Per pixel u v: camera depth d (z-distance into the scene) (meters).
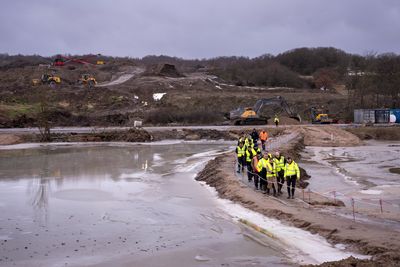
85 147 49.66
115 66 135.62
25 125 66.19
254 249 14.04
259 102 70.75
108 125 70.75
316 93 110.88
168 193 23.72
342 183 28.19
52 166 34.22
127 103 86.06
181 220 17.97
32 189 24.88
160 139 57.53
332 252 13.38
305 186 26.78
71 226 17.22
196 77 124.75
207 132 59.38
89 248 14.48
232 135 58.72
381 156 43.50
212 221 17.67
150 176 29.62
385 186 27.05
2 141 51.47
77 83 105.06
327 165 36.91
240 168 28.05
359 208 19.98
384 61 104.62
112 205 20.89
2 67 134.25
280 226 16.42
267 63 154.38
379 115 74.56
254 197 20.94
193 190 24.52
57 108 77.88
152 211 19.61
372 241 13.55
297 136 53.28
